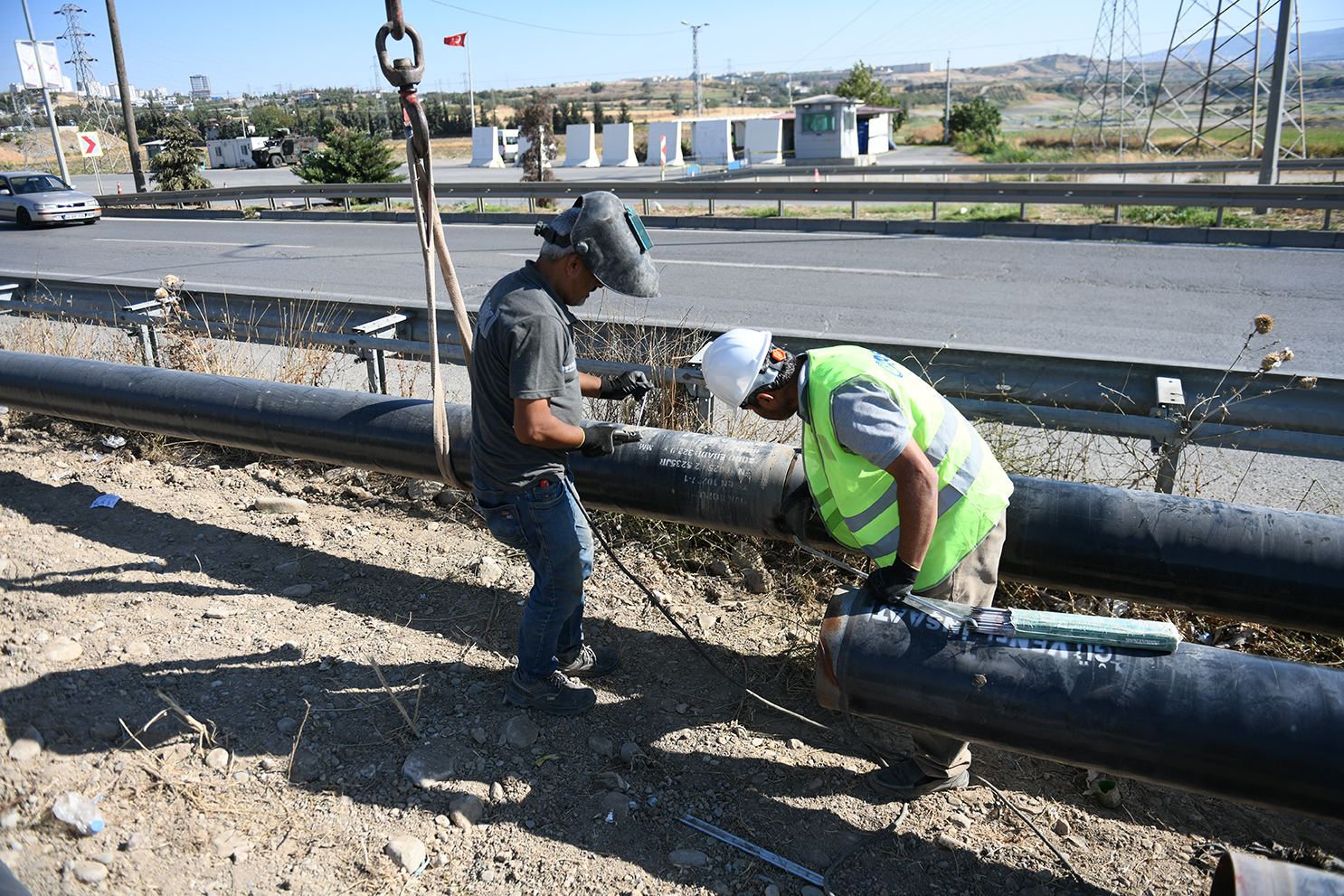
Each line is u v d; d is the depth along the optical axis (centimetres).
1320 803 197
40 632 315
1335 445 353
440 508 434
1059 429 409
